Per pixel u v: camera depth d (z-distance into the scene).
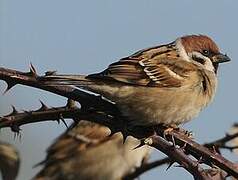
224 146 7.54
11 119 7.20
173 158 6.49
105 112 7.81
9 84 7.12
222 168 6.31
